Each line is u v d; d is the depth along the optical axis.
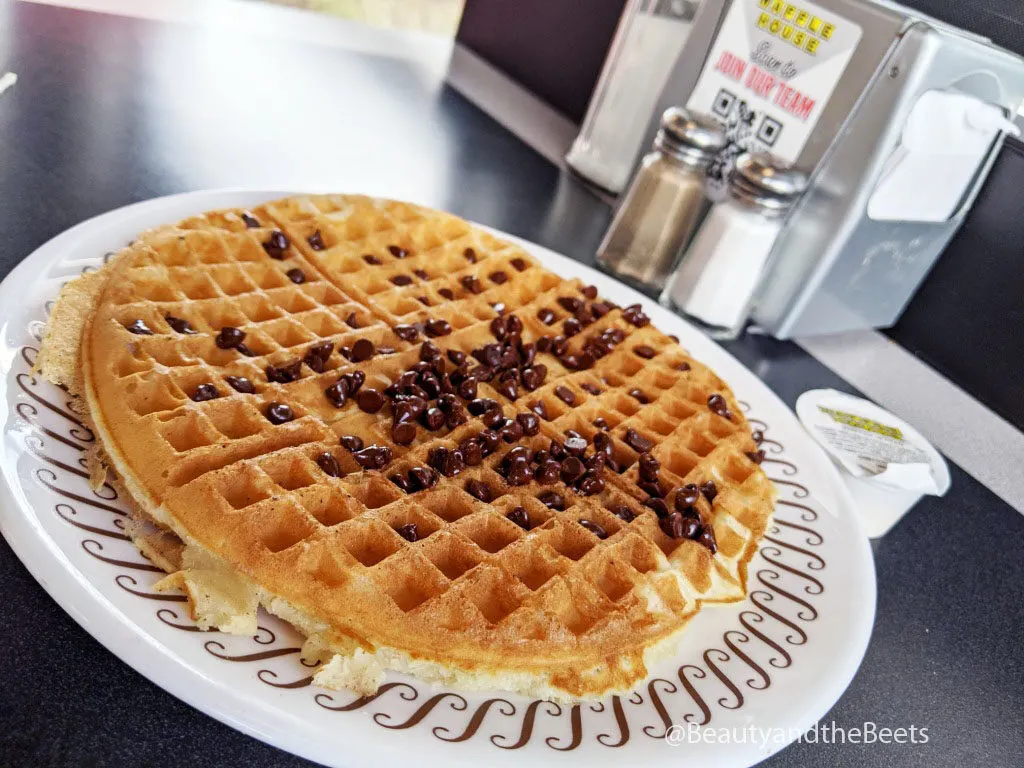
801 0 0.36
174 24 0.48
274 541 0.20
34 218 0.29
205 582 0.19
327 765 0.16
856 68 0.34
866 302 0.40
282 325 0.27
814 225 0.37
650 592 0.22
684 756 0.19
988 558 0.32
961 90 0.35
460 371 0.27
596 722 0.19
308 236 0.31
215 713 0.16
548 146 0.51
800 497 0.29
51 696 0.16
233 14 0.52
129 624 0.17
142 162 0.34
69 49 0.41
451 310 0.30
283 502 0.20
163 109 0.39
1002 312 0.40
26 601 0.18
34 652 0.17
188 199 0.31
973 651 0.27
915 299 0.43
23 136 0.33
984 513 0.34
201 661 0.17
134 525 0.20
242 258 0.29
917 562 0.30
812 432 0.32
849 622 0.24
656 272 0.40
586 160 0.48
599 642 0.21
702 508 0.26
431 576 0.20
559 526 0.23
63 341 0.23
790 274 0.38
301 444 0.23
